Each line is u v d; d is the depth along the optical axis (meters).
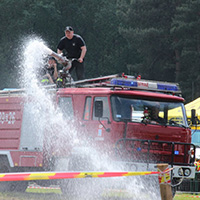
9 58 146.12
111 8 160.50
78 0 160.50
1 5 150.00
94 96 29.52
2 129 32.78
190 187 37.38
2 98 32.97
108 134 28.69
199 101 53.50
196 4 132.12
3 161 32.53
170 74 149.88
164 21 143.75
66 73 31.91
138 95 29.72
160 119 30.47
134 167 28.55
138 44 142.62
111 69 159.62
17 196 28.75
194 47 136.38
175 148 30.53
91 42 160.75
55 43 154.38
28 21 149.25
